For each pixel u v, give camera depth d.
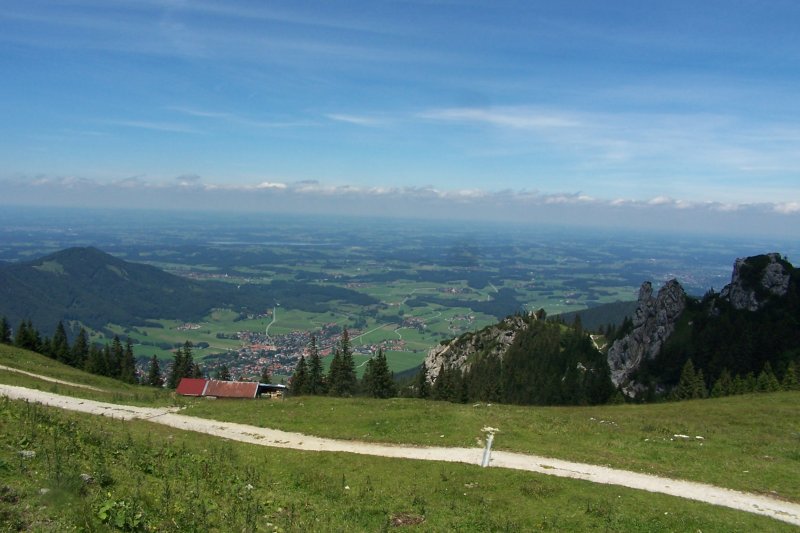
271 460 30.95
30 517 15.11
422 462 30.95
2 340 107.81
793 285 99.81
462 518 23.00
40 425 24.34
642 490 27.05
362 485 26.91
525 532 21.83
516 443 35.47
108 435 28.17
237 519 18.91
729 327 97.44
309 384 100.12
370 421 41.81
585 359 118.69
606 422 43.84
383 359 96.12
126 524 15.98
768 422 42.38
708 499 26.34
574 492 26.11
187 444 33.31
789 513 25.05
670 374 98.56
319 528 20.36
